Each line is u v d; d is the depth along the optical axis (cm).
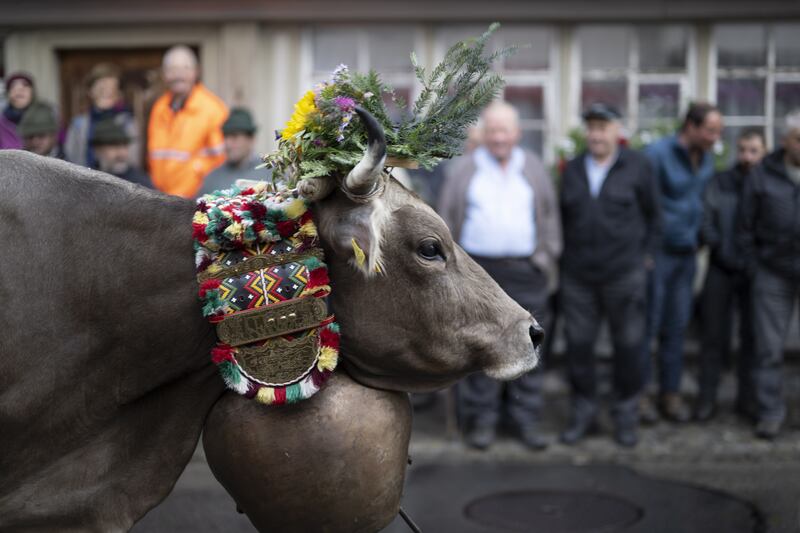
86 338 212
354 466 209
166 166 607
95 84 615
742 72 828
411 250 212
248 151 562
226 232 209
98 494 215
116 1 794
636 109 830
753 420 623
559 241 571
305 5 793
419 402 656
